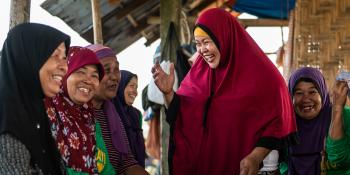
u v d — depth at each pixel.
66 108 3.34
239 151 3.80
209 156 3.88
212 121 3.86
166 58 6.15
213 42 3.76
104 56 4.02
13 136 2.69
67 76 3.44
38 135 2.82
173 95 3.94
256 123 3.77
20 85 2.81
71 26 7.62
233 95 3.81
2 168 2.66
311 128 4.41
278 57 8.09
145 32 8.93
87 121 3.48
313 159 4.37
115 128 4.00
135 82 5.07
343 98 4.20
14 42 2.84
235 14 9.48
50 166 2.88
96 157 3.63
